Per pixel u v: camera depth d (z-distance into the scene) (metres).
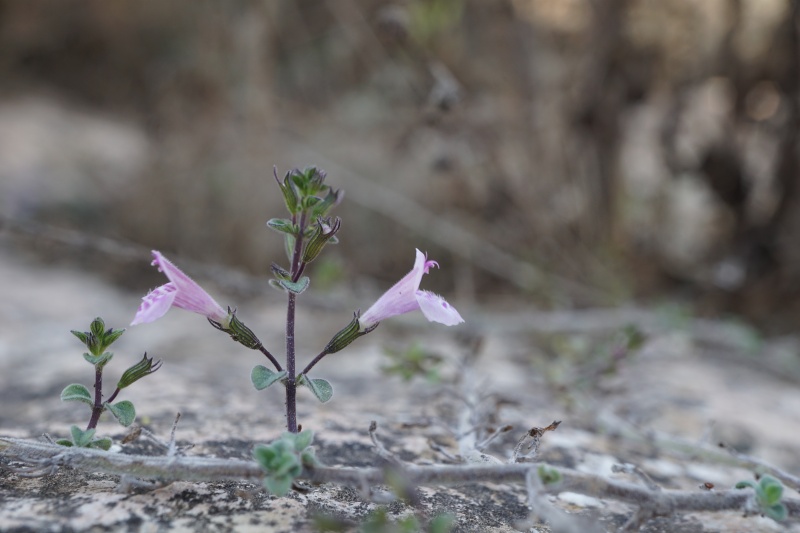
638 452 3.26
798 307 6.10
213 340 5.05
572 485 1.99
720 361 5.43
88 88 11.31
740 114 5.88
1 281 6.13
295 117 7.03
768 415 4.17
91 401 2.21
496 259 6.31
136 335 5.07
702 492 2.07
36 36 11.15
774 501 2.03
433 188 6.68
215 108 6.80
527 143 6.16
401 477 1.90
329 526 2.00
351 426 3.11
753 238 6.14
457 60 5.96
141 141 9.08
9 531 1.89
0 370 3.96
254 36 6.40
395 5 6.20
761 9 5.71
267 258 6.56
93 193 7.93
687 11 5.74
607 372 4.09
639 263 6.38
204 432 2.90
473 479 1.95
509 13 6.09
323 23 7.38
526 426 3.36
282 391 3.75
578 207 6.25
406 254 6.63
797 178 5.91
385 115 6.97
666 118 6.03
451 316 2.15
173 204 6.86
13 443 2.12
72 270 6.73
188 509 2.08
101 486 2.17
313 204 2.11
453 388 3.75
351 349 4.98
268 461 1.91
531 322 5.13
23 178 7.95
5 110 10.42
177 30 9.06
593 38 5.86
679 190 6.77
